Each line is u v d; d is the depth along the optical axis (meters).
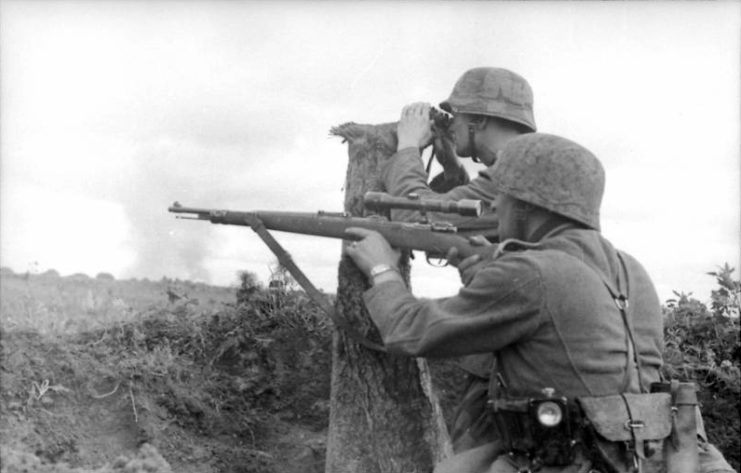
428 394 4.39
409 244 3.90
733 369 6.05
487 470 3.45
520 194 3.40
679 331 6.32
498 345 3.29
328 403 5.38
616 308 3.33
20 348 4.74
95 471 4.04
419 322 3.45
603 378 3.22
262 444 5.14
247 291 5.77
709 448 3.53
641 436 3.19
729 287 6.42
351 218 4.05
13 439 4.28
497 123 4.41
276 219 4.18
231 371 5.42
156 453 4.22
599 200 3.46
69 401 4.65
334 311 4.32
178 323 5.52
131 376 4.90
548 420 3.14
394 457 4.32
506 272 3.26
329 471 4.42
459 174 4.79
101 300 5.99
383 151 4.52
